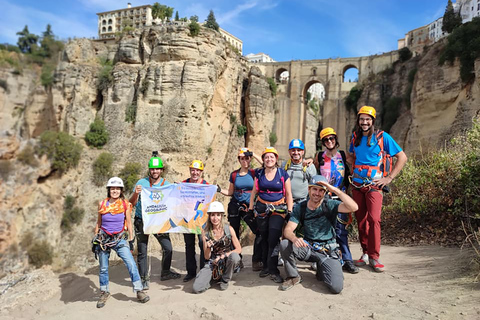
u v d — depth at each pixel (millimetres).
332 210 5973
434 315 4570
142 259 6941
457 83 27344
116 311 5707
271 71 56312
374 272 6691
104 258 6316
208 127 34094
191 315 5289
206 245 6430
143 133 31422
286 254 6051
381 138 6590
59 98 29109
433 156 10922
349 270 6777
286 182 6520
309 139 61500
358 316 4777
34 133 25562
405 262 7191
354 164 6914
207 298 5957
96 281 7848
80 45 34156
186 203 7297
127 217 6535
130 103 32938
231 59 37531
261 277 6863
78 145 29266
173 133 31016
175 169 30984
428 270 6465
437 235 9016
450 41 28031
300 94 53969
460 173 9242
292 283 6105
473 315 4410
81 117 31203
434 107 29312
